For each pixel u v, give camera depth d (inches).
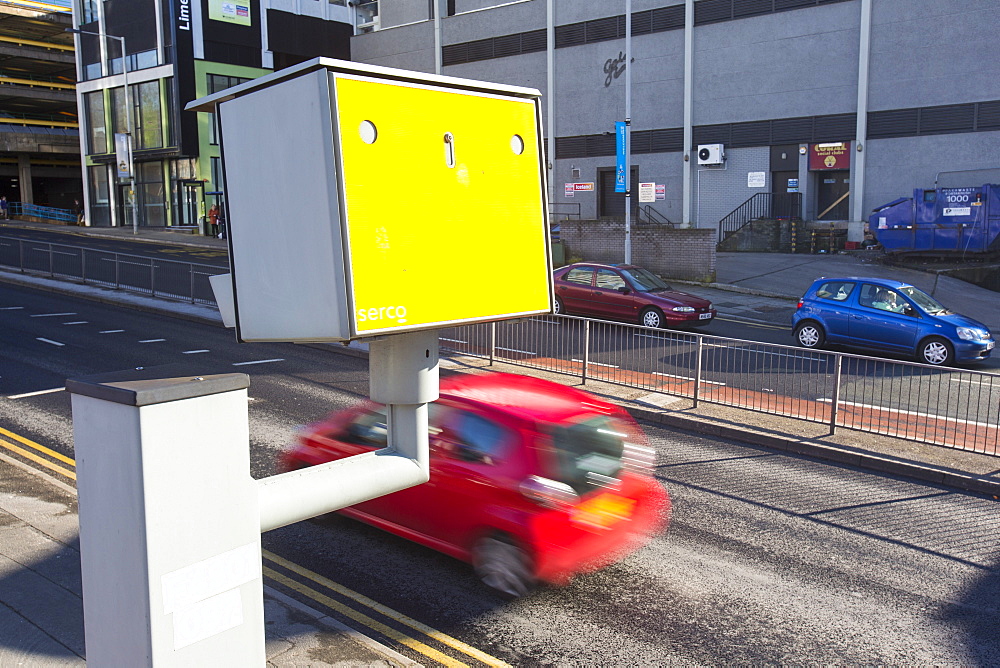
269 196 87.7
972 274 1013.8
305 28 2018.9
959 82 1178.0
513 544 243.3
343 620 228.1
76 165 2743.6
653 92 1455.5
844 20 1258.6
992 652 217.3
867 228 1270.9
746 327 806.5
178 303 845.2
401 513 274.8
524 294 100.0
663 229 1095.0
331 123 78.6
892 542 294.0
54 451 370.0
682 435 440.5
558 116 1573.6
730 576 261.7
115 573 73.5
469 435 260.7
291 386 516.4
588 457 255.3
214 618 75.4
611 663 208.8
